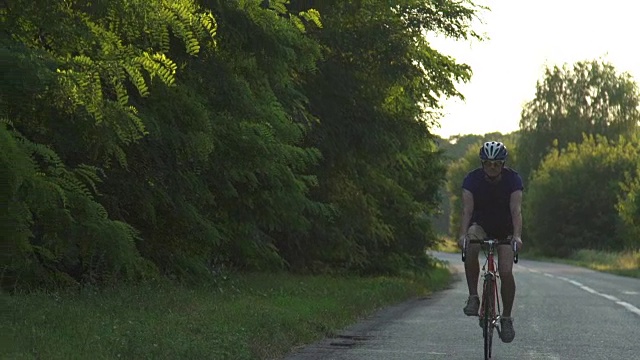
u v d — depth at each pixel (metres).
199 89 18.64
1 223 10.99
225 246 24.45
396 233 43.91
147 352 11.78
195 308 17.14
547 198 122.00
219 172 20.55
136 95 16.47
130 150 17.56
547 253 122.19
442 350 15.34
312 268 36.22
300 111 28.30
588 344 16.58
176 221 19.89
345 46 31.45
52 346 11.07
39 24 12.20
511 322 13.77
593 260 99.69
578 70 145.25
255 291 22.95
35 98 11.92
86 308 14.78
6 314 12.05
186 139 17.56
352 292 26.30
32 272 15.41
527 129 146.50
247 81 19.69
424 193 50.31
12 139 10.53
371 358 14.17
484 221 14.05
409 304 27.14
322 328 17.78
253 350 13.81
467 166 186.00
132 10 12.47
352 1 31.62
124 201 18.22
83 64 11.89
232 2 17.98
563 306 26.25
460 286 42.09
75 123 13.32
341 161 33.53
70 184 13.46
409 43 32.47
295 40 20.11
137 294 17.38
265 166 20.44
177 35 12.90
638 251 89.81
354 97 32.78
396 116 35.09
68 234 13.95
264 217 24.36
